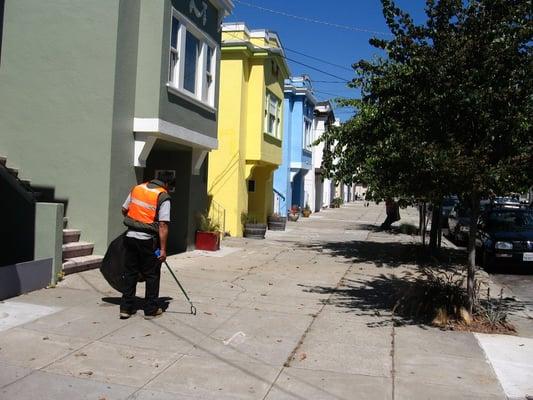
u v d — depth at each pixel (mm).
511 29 6664
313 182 35500
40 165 10555
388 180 7973
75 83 10438
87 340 6027
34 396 4578
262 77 18922
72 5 10453
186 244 13922
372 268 12641
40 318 6750
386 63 8430
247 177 19109
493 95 6562
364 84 9672
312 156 34562
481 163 6598
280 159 21953
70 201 10414
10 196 8984
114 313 7156
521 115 6516
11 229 8945
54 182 10492
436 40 7105
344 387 5031
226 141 18234
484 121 6707
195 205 14352
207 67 13867
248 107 18984
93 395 4652
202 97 13484
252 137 18938
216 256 13422
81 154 10398
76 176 10406
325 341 6410
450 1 6934
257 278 10469
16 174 10305
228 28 18000
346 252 15555
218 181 18297
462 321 7312
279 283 10055
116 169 10539
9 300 7535
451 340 6590
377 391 4965
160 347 5922
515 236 13180
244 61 18344
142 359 5539
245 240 17625
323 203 41656
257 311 7734
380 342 6434
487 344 6465
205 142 13539
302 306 8195
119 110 10555
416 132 7102
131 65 10930
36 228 8672
